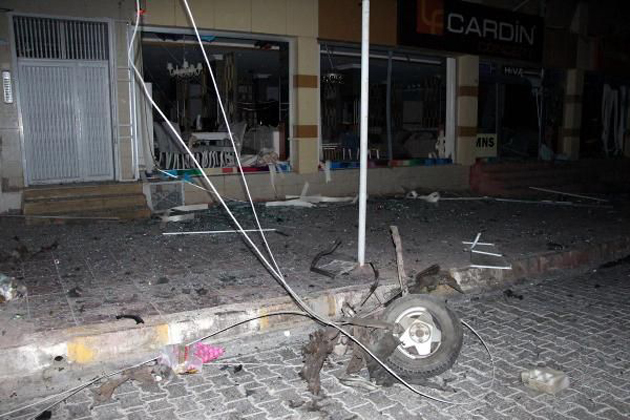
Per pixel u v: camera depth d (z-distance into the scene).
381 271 6.70
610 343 5.29
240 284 6.14
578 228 9.90
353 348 4.47
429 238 8.73
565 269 8.08
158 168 10.97
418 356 4.38
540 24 16.31
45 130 9.98
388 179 13.87
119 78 10.26
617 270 8.13
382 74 17.47
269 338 5.32
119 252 7.45
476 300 6.60
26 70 9.71
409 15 13.20
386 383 4.33
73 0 9.71
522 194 14.85
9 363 4.38
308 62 12.24
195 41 12.08
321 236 8.68
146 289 5.91
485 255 7.65
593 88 19.53
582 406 4.07
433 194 13.20
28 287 5.90
